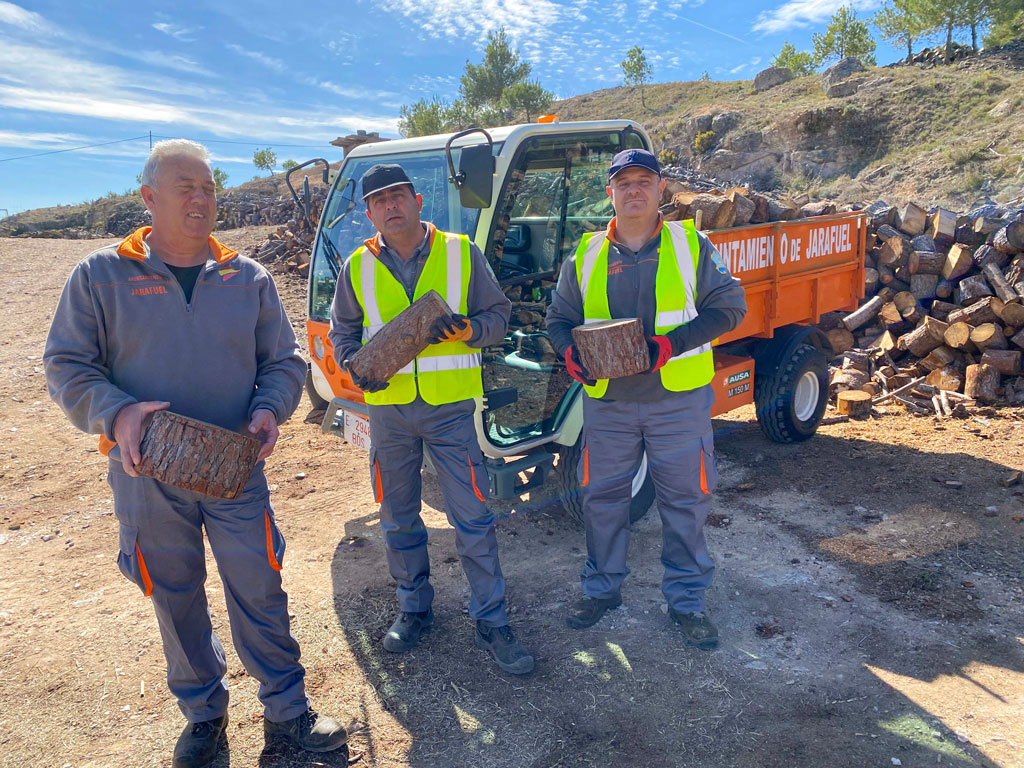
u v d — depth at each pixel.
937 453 5.05
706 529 4.23
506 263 4.37
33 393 7.30
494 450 3.67
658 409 3.03
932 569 3.64
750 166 37.44
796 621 3.27
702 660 3.01
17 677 3.06
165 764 2.55
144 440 2.09
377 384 2.78
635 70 62.56
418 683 2.94
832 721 2.62
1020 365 5.84
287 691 2.56
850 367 6.48
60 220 45.12
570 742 2.57
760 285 4.80
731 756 2.47
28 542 4.32
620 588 3.53
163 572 2.34
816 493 4.62
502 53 51.59
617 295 3.03
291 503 4.83
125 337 2.20
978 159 27.88
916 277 6.80
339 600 3.60
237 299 2.33
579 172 4.27
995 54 37.78
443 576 3.83
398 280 2.94
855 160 34.44
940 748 2.46
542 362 4.11
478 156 3.20
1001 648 3.01
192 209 2.17
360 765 2.51
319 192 15.19
